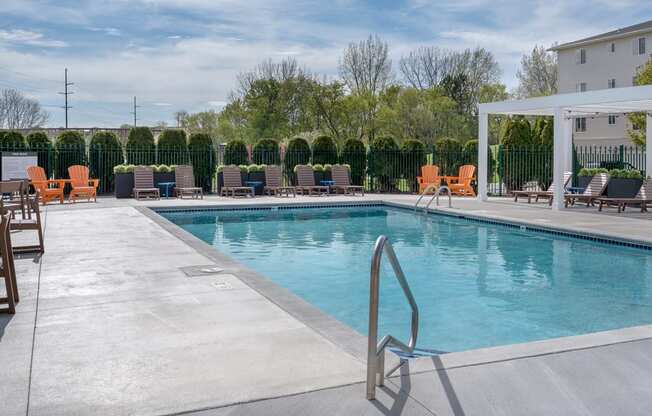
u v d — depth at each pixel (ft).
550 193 56.03
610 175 53.52
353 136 132.98
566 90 146.20
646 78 89.30
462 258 32.24
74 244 30.17
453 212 49.19
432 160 74.59
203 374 12.28
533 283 26.23
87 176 58.75
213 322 16.06
